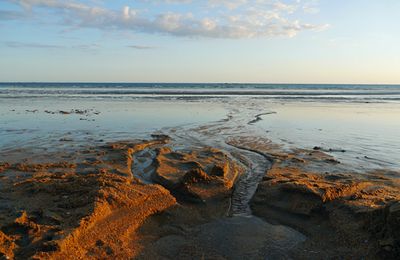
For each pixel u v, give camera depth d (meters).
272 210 7.22
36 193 7.05
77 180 7.52
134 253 5.57
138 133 15.08
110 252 5.46
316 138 14.66
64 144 12.45
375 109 27.27
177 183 8.09
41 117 19.59
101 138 13.75
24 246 5.16
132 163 10.34
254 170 9.91
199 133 15.39
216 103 31.41
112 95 42.03
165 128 16.56
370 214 5.98
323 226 6.52
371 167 10.13
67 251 5.13
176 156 10.84
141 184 7.72
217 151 11.62
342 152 12.08
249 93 53.25
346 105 31.09
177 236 6.27
